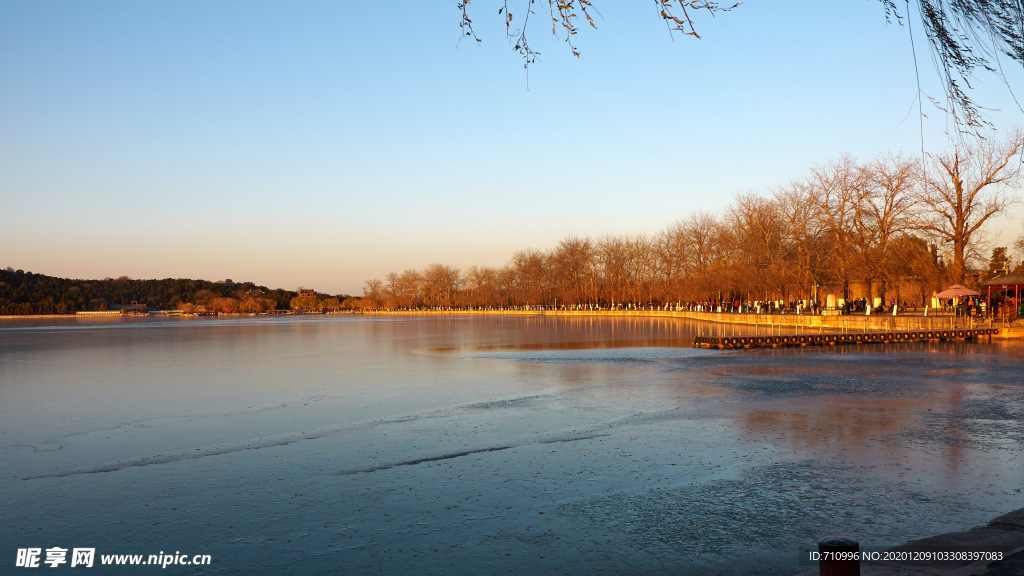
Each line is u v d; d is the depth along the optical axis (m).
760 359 38.31
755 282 80.75
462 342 57.72
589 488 12.95
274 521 11.42
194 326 115.81
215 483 13.78
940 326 53.56
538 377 30.73
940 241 61.41
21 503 12.65
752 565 9.27
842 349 44.22
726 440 16.84
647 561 9.47
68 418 21.77
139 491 13.31
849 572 5.59
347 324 117.88
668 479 13.45
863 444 16.20
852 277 66.38
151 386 29.67
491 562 9.56
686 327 77.69
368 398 24.98
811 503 11.79
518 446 16.56
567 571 9.21
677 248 122.69
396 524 11.16
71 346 58.94
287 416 21.44
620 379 29.58
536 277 168.50
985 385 26.45
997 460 14.55
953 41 4.86
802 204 72.38
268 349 52.94
